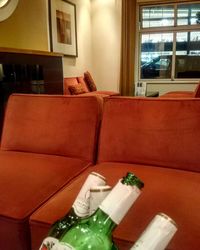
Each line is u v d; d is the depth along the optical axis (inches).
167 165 49.3
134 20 211.3
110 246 15.6
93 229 15.9
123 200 15.3
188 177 43.2
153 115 51.2
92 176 19.0
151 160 50.2
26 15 137.5
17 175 43.6
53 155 56.7
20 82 118.5
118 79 225.0
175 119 49.6
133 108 53.1
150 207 32.4
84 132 55.8
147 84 232.1
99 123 56.4
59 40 173.6
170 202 33.7
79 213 18.2
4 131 63.1
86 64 219.0
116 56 222.5
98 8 219.5
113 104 54.9
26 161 50.9
